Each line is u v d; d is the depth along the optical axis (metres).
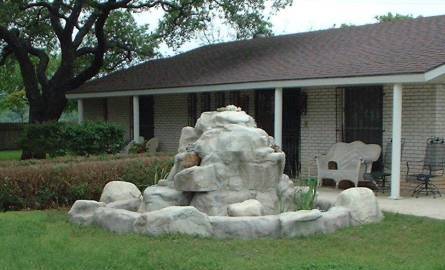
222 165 8.99
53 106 23.69
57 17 23.23
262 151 9.17
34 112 23.83
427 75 11.92
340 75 13.47
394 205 11.56
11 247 7.41
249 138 9.16
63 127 19.98
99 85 22.31
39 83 26.08
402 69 12.37
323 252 7.29
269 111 17.83
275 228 8.05
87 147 19.59
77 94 22.69
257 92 18.09
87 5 23.19
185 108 20.53
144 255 6.99
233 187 9.02
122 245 7.50
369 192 9.40
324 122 16.09
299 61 16.25
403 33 15.89
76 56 24.75
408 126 14.20
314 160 16.33
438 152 13.37
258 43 21.20
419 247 7.62
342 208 8.91
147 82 20.14
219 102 19.28
